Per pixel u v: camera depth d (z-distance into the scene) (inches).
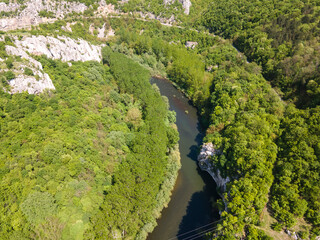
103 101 4163.4
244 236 2315.5
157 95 4736.7
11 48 3501.5
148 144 3366.1
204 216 3014.3
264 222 2418.8
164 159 3400.6
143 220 2684.5
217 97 4510.3
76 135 3125.0
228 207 2491.4
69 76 4293.8
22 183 2343.8
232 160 3073.3
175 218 2970.0
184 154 3978.8
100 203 2588.6
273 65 4830.2
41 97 3422.7
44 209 2240.4
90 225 2362.2
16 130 2819.9
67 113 3368.6
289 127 3154.5
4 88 3095.5
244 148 2989.7
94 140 3216.0
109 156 3176.7
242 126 3371.1
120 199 2484.0
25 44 3932.1
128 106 4475.9
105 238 2261.3
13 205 2188.7
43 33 4485.7
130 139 3592.5
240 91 4222.4
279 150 2992.1
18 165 2443.4
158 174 3002.0
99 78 4800.7
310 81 3873.0
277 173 2802.7
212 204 3174.2
